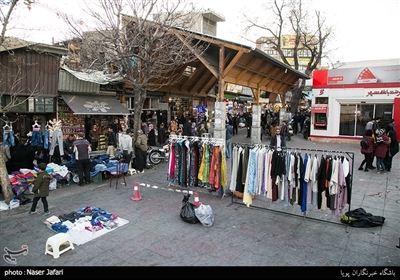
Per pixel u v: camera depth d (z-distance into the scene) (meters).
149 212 6.73
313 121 18.42
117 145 12.11
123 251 4.94
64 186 8.84
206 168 7.68
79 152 8.77
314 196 6.07
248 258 4.74
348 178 5.91
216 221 6.27
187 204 6.33
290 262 4.62
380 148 10.30
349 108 17.44
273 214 6.71
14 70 9.96
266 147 6.95
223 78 11.58
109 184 9.15
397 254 4.88
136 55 10.00
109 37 9.96
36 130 9.58
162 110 17.27
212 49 12.83
